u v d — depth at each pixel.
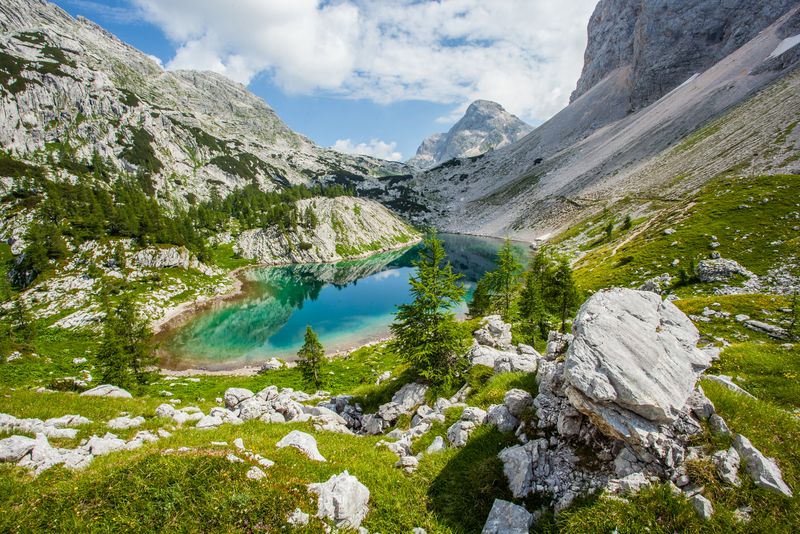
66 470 11.83
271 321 85.75
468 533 10.48
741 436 9.98
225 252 147.88
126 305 43.72
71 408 19.50
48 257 84.75
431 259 25.48
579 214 158.00
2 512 9.13
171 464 10.55
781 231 60.53
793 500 8.62
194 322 82.06
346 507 10.23
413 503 11.66
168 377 53.78
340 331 79.81
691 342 11.93
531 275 49.69
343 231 179.62
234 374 57.81
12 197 120.94
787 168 82.44
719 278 53.41
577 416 11.70
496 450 12.80
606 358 10.50
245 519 9.34
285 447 13.98
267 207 186.12
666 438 9.98
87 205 112.00
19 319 59.84
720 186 85.44
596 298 12.84
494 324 35.59
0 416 15.29
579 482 10.34
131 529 8.75
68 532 8.58
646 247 73.19
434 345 23.17
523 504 10.55
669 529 8.70
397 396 24.05
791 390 17.41
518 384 17.44
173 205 197.62
